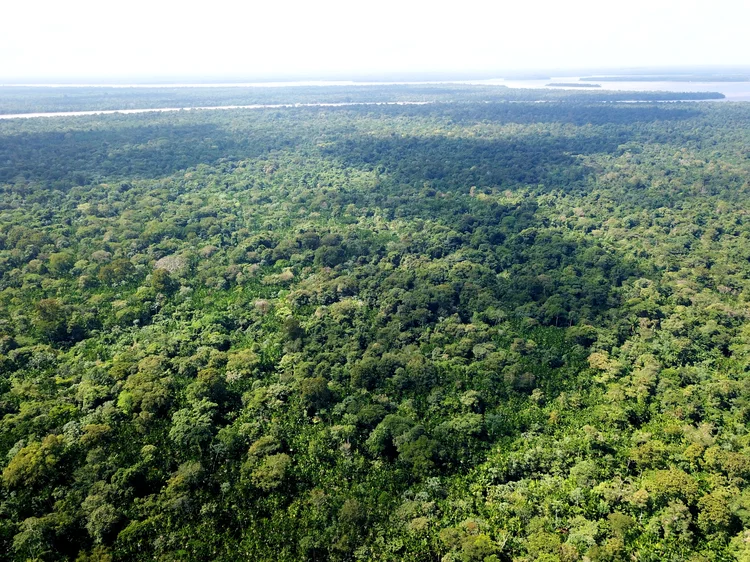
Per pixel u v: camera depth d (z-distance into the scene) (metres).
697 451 78.12
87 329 113.38
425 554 64.56
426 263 147.50
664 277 139.12
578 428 87.62
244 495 72.94
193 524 68.69
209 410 86.44
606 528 67.25
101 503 68.44
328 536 66.75
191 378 95.69
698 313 119.56
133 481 72.38
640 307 120.56
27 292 127.31
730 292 132.50
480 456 81.50
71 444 77.81
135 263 145.50
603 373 101.44
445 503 72.19
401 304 122.62
